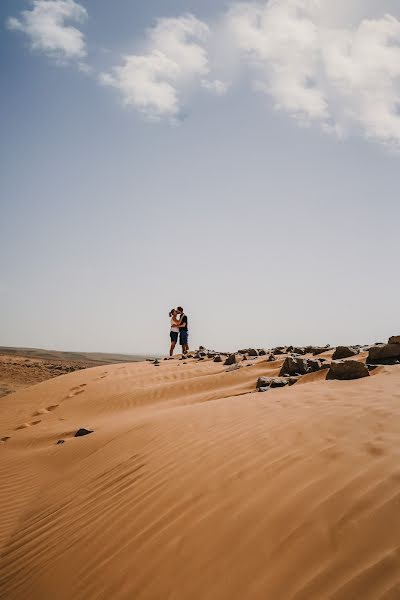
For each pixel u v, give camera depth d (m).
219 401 6.02
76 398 11.38
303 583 1.65
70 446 6.18
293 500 2.26
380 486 2.15
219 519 2.33
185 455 3.66
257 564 1.85
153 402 9.60
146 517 2.75
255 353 15.06
